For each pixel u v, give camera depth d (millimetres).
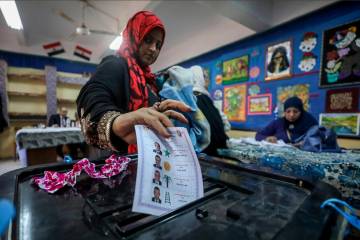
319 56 2051
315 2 2055
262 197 370
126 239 242
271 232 246
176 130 419
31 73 4363
